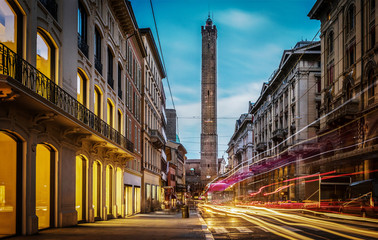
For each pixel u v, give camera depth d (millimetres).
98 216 22797
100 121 21109
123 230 14914
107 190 25312
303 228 15758
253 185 78500
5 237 11930
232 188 75562
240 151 96062
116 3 26156
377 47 29172
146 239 11508
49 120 13852
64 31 16703
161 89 55969
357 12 33031
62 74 16344
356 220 21562
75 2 18219
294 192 48969
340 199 28484
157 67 51281
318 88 47938
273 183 61844
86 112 18703
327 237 12172
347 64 35438
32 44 13281
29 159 13180
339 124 34844
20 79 11766
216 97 112312
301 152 46594
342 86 35719
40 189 14758
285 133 54031
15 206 12633
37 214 14398
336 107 37219
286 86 53781
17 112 12352
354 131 33656
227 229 16062
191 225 18156
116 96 27016
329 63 40156
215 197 72000
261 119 74188
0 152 11953
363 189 25016
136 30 32094
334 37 38188
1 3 11523
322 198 28812
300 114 47500
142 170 38812
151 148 44844
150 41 42812
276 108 61344
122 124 29172
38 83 13266
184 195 81125
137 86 36625
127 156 27891
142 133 39094
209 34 112438
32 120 13312
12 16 12211
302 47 48000
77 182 19250
